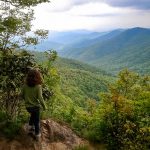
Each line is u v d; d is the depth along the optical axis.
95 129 11.84
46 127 9.75
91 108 14.26
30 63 9.20
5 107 9.32
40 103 8.19
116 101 11.95
